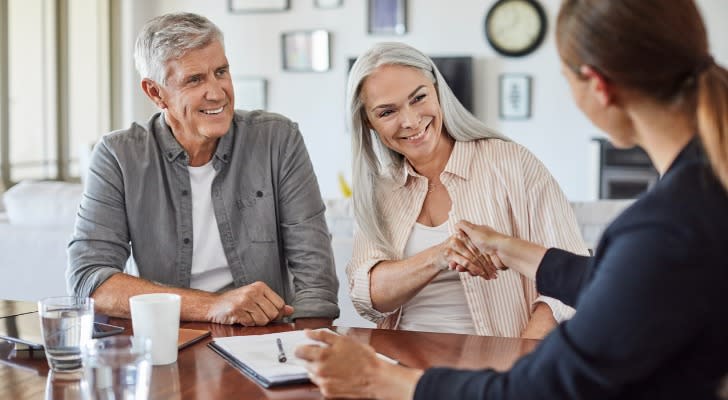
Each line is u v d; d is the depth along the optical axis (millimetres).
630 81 945
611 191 6633
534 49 6773
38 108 6562
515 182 1927
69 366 1333
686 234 859
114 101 7551
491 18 6832
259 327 1657
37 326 1574
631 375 884
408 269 1815
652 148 981
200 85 1933
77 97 7051
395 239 1980
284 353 1391
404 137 1905
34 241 3082
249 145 2080
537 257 1502
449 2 6922
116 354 1107
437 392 1045
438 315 1925
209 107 1940
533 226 1922
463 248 1661
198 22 1938
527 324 1898
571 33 979
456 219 1931
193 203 2055
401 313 1964
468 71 6824
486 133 2010
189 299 1733
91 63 7230
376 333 1562
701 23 941
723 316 858
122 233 2018
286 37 7352
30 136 6473
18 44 6297
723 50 6336
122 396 1113
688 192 883
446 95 1965
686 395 885
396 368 1136
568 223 1918
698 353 875
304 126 7391
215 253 2059
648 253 871
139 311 1358
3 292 3154
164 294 1438
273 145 2090
